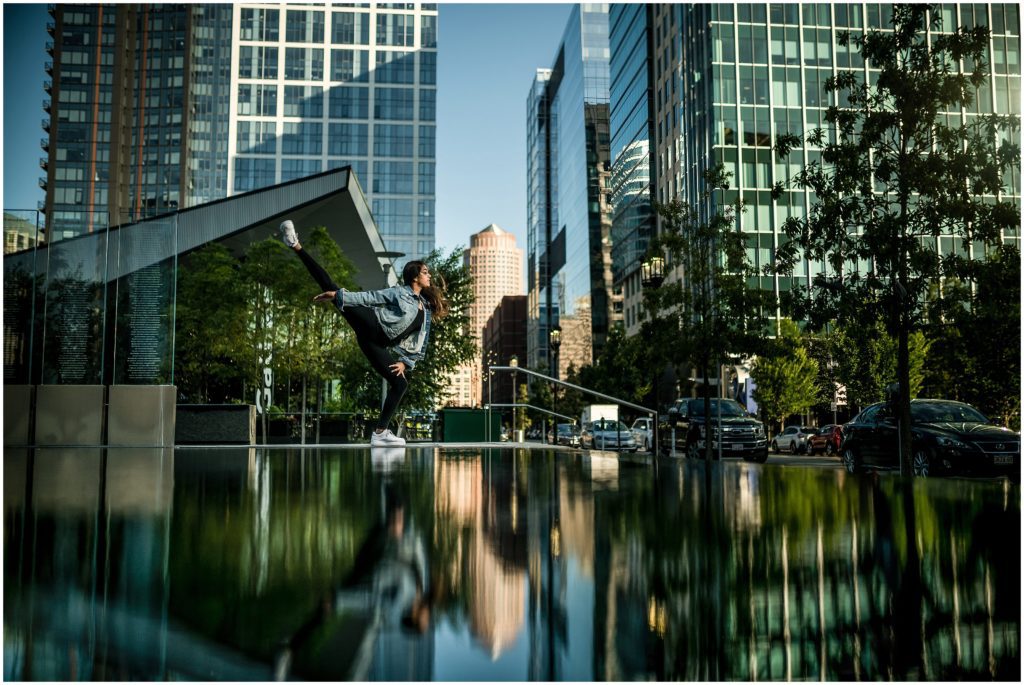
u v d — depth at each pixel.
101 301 10.99
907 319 12.17
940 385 23.94
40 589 1.33
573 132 100.00
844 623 1.17
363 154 93.88
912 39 12.29
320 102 94.38
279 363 24.31
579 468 4.65
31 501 2.67
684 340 20.19
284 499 2.73
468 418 17.33
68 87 91.12
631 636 1.10
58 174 89.88
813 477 3.75
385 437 7.62
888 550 1.71
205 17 94.12
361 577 1.44
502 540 1.84
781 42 50.09
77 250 10.94
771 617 1.20
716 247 20.70
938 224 11.90
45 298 10.82
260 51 94.69
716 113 49.38
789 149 13.20
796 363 41.72
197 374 24.89
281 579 1.42
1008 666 1.00
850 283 12.95
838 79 12.85
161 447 10.46
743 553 1.67
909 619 1.21
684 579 1.44
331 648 1.04
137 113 92.12
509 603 1.27
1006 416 21.72
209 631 1.10
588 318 88.44
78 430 10.83
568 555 1.65
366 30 95.81
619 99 76.88
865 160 12.80
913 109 12.00
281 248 24.38
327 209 26.69
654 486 3.25
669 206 21.14
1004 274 11.66
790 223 13.32
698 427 22.67
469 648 1.04
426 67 96.12
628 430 33.06
